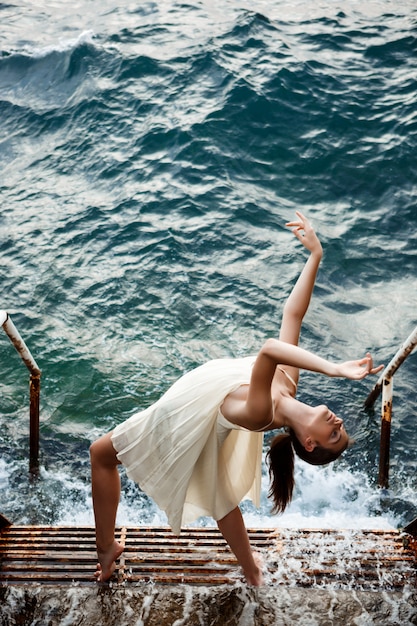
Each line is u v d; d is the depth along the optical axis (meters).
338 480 4.73
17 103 10.33
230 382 2.57
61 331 6.24
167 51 10.95
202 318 6.38
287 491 2.73
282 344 2.27
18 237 7.50
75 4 13.70
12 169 8.91
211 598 2.84
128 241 7.37
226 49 10.91
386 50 11.08
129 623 2.71
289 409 2.54
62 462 4.89
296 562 3.06
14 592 2.85
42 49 11.44
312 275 2.82
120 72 10.48
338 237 7.44
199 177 8.36
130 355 5.96
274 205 7.97
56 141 9.39
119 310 6.48
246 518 4.34
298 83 9.98
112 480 2.88
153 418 2.68
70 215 7.84
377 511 4.46
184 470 2.67
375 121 9.30
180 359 5.91
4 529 3.29
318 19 12.26
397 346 6.07
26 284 6.82
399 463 4.91
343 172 8.48
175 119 9.32
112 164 8.73
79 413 5.38
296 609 2.79
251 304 6.53
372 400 5.38
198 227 7.54
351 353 5.99
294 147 8.87
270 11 12.69
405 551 3.15
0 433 5.16
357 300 6.65
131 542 3.20
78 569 3.01
